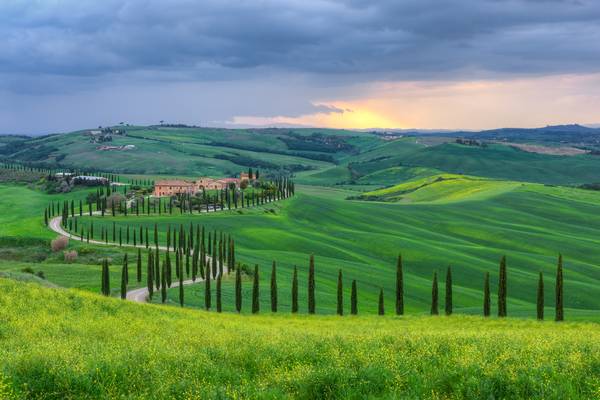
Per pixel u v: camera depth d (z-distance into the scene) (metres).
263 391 16.81
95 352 21.03
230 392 16.72
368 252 190.62
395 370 18.56
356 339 24.47
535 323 61.62
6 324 31.64
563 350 21.81
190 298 101.19
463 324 61.69
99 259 154.50
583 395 16.72
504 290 75.50
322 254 182.12
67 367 18.06
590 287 148.75
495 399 16.89
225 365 19.64
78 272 123.75
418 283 143.38
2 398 15.66
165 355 20.67
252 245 187.75
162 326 35.59
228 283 119.44
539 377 17.89
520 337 26.36
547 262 183.75
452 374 18.12
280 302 102.19
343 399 16.59
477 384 17.28
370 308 113.69
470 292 140.88
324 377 17.70
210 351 21.73
